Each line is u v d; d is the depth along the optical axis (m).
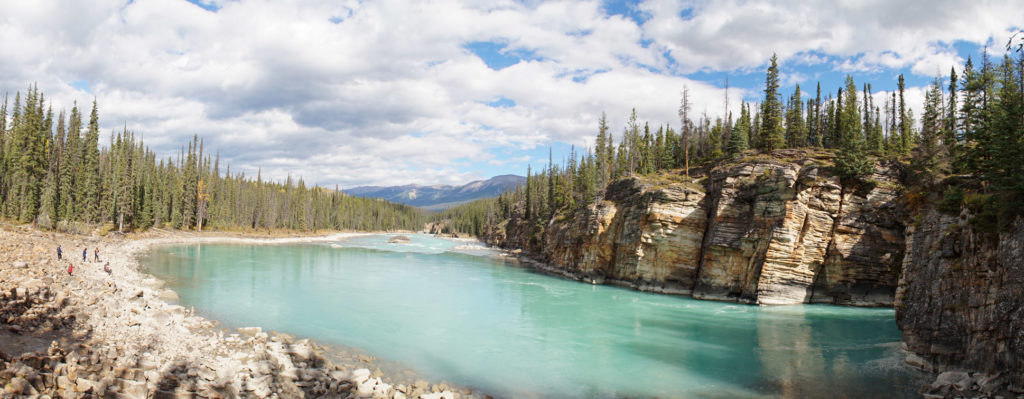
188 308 36.41
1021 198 22.00
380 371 24.88
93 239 75.75
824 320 40.25
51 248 54.47
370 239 165.38
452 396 21.39
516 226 134.38
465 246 140.62
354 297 45.50
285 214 165.75
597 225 65.50
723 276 51.97
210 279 51.66
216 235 125.81
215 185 145.25
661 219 55.91
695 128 94.62
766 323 38.91
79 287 34.19
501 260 96.19
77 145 92.62
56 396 15.96
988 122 36.88
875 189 47.50
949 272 25.72
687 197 56.03
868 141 67.94
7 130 90.88
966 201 25.86
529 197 127.69
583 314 41.72
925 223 30.84
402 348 29.48
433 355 28.34
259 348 25.45
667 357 29.08
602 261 66.19
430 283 57.22
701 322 39.19
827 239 48.03
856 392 23.16
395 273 65.88
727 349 30.91
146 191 105.06
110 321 27.14
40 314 25.23
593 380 24.89
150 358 21.91
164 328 28.00
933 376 25.19
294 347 26.88
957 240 25.84
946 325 25.19
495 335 33.50
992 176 27.70
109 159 105.31
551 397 22.53
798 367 27.23
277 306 39.47
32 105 82.00
